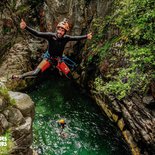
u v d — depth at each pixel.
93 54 14.28
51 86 15.41
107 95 12.17
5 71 15.34
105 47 13.32
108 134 12.20
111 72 12.33
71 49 16.03
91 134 12.18
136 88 10.65
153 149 10.41
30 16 16.67
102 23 14.25
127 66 11.23
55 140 11.74
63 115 13.23
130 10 10.62
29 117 8.22
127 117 11.35
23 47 16.20
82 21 15.52
